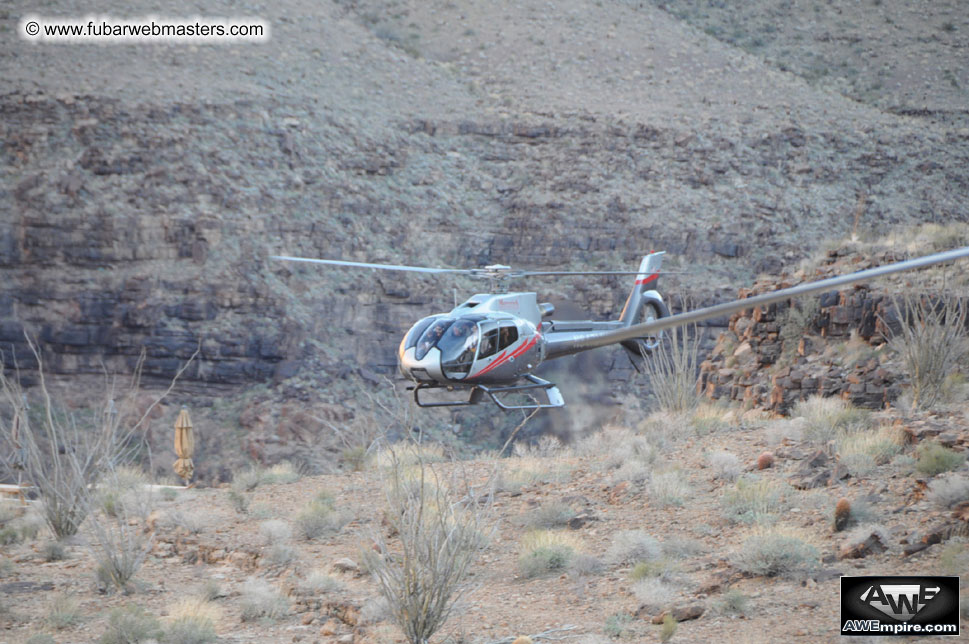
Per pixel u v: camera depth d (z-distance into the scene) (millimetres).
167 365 56750
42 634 9992
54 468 14977
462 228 70000
